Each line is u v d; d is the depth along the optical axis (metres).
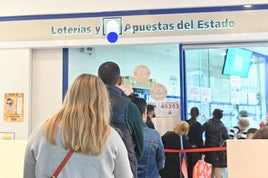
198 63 6.03
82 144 1.55
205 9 5.12
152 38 5.18
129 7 5.23
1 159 2.12
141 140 2.41
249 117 6.79
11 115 5.34
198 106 6.09
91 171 1.56
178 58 5.43
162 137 4.95
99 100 1.66
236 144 2.13
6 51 5.41
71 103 1.65
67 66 5.43
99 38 5.27
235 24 5.09
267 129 2.77
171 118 5.57
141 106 3.16
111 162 1.60
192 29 5.13
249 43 5.23
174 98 5.53
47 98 5.43
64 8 5.34
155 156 3.17
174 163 4.82
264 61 6.72
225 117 6.62
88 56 5.52
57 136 1.60
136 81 5.57
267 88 6.94
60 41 5.33
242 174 2.11
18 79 5.36
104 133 1.60
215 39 5.09
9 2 5.42
